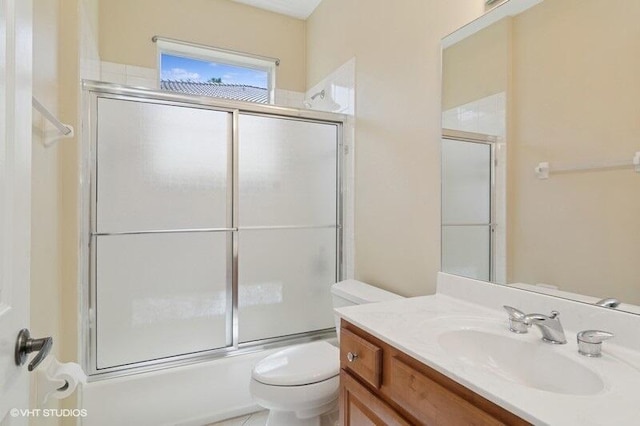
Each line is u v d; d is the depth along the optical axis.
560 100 1.12
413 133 1.73
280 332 2.25
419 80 1.69
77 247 1.53
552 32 1.14
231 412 1.96
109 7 2.39
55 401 1.39
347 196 2.36
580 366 0.86
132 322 1.87
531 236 1.21
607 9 1.00
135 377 1.80
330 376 1.51
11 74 0.64
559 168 1.13
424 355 0.89
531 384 0.96
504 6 1.28
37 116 1.12
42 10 1.18
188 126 1.99
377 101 2.02
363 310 1.28
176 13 2.59
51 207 1.32
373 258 2.06
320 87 2.73
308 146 2.33
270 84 2.98
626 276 0.96
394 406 0.99
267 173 2.21
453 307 1.32
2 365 0.59
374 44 2.04
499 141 1.31
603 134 1.01
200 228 2.02
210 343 2.04
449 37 1.52
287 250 2.27
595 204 1.03
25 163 0.70
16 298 0.65
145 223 1.89
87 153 1.75
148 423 1.79
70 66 1.49
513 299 1.22
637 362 0.85
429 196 1.63
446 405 0.82
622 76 0.97
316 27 2.81
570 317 1.05
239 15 2.79
